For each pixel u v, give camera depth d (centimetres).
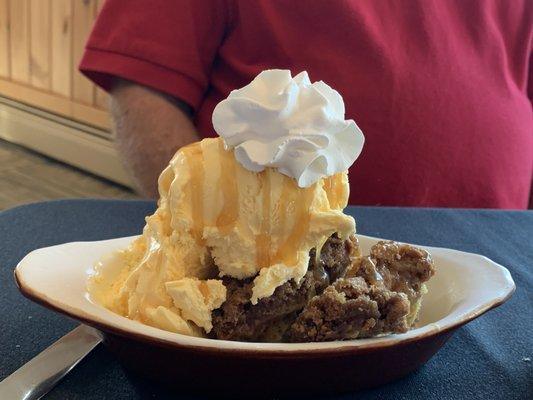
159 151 141
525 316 79
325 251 64
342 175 67
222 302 60
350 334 55
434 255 75
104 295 66
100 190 277
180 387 57
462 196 142
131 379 60
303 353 49
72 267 66
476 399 60
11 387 56
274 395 56
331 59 138
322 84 69
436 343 59
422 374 63
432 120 138
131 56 140
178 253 62
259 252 61
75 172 296
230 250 61
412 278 67
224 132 62
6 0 321
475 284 68
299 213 62
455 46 144
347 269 65
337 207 66
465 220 118
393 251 67
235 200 61
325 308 56
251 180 61
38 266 62
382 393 59
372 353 52
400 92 136
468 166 141
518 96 153
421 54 140
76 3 285
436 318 70
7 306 74
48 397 57
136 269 65
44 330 69
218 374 54
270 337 62
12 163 300
